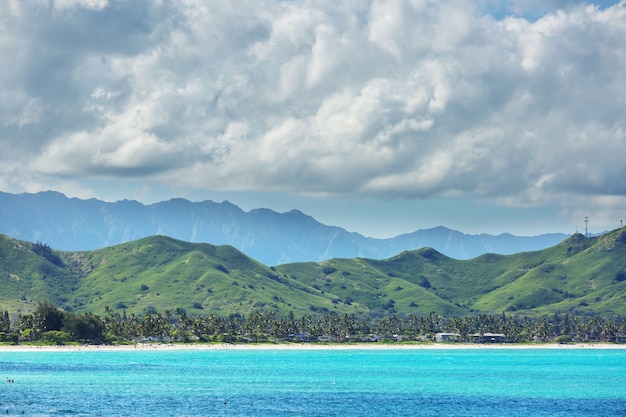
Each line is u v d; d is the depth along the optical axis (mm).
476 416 164875
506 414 168000
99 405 175250
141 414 162375
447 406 181250
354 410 173375
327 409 174625
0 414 158875
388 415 166125
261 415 164000
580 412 171375
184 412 166625
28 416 156125
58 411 164000
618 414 168125
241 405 179875
